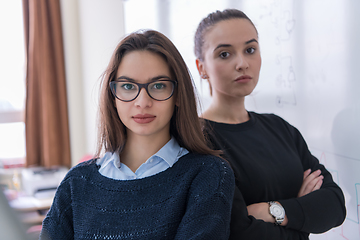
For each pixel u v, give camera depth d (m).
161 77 0.85
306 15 1.26
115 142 0.95
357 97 1.06
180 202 0.83
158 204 0.83
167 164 0.89
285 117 1.42
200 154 0.90
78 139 3.35
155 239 0.80
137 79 0.84
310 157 1.19
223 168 0.85
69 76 3.28
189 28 1.87
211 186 0.82
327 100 1.19
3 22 3.25
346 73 1.10
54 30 3.21
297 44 1.31
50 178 2.85
